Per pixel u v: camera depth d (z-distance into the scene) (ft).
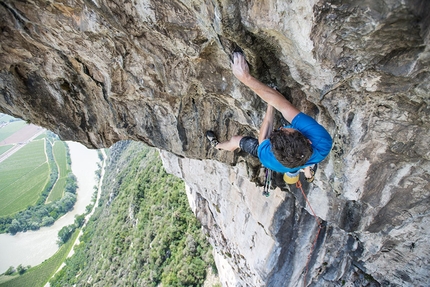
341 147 13.93
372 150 13.32
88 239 169.37
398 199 15.70
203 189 40.70
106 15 11.48
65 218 228.63
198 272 80.43
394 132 11.97
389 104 10.84
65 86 16.74
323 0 7.58
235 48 11.44
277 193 24.13
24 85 16.52
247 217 31.96
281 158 9.05
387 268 22.98
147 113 17.83
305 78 11.23
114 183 179.01
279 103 10.77
